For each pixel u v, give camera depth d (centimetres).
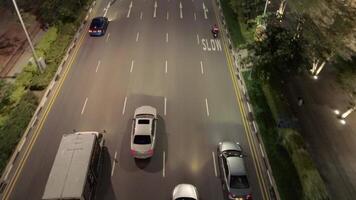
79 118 3344
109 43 4522
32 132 3173
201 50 4466
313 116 3394
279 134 3070
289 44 3328
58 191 2292
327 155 2997
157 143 3108
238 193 2538
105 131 3209
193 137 3194
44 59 4066
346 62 3472
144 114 3197
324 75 3928
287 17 4412
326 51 3588
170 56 4309
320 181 2594
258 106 3484
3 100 3509
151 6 5506
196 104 3572
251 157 3003
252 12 4728
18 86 3675
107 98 3606
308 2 4141
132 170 2861
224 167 2728
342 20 3584
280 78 3672
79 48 4394
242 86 3822
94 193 2627
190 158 2989
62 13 4694
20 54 4288
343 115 3362
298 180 2714
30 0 5238
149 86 3794
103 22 4709
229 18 5103
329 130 3247
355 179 2808
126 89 3738
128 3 5562
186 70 4075
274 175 2772
